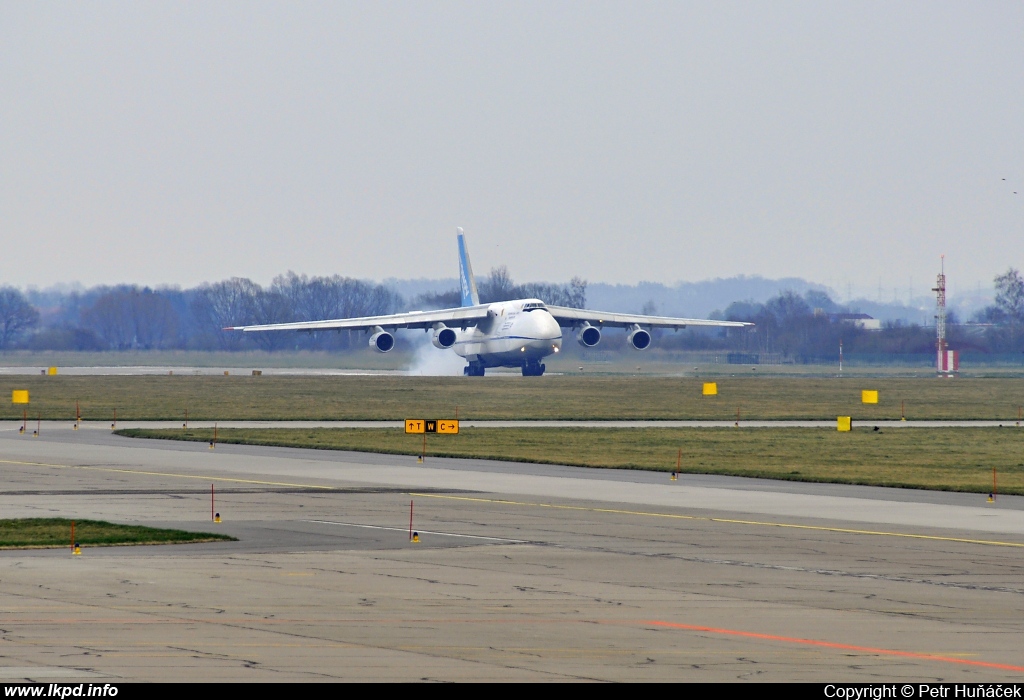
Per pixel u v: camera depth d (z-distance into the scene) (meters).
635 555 77.88
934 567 74.31
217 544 81.06
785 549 81.12
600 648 52.56
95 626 55.50
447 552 78.38
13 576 68.44
